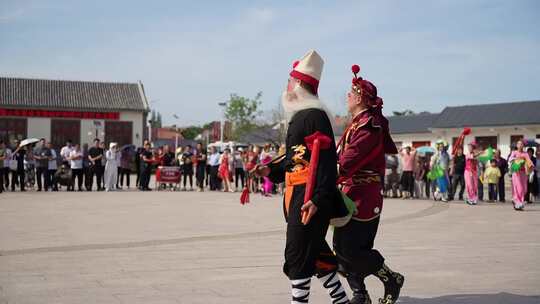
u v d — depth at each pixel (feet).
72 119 162.91
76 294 16.37
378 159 14.43
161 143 198.59
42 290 16.85
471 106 152.66
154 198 57.41
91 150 69.51
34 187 74.08
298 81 13.35
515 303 15.40
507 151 139.44
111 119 165.27
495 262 21.85
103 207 46.14
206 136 228.43
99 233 30.07
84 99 165.68
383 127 14.85
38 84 167.53
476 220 38.27
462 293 16.66
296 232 12.59
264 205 49.75
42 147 67.62
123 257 22.68
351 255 14.17
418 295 16.44
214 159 74.64
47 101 161.48
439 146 58.29
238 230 31.60
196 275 19.16
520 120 135.85
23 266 20.68
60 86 168.86
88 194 62.59
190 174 76.64
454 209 47.65
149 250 24.48
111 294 16.38
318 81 13.42
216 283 17.93
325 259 13.47
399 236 29.60
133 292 16.63
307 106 13.01
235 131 182.70
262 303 15.39
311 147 12.45
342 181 14.12
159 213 41.50
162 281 18.21
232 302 15.48
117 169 72.13
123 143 166.61
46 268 20.31
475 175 54.03
